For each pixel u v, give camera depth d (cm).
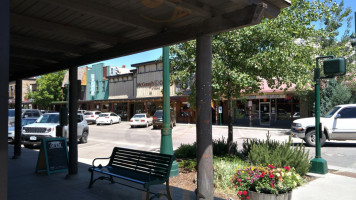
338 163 899
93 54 605
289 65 684
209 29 402
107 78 3753
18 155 903
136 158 503
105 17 398
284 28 693
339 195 534
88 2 379
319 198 516
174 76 786
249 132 1988
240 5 359
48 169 674
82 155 1087
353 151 1127
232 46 702
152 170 462
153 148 757
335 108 1278
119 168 528
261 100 2517
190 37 428
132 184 580
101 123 2642
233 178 520
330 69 682
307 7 740
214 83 696
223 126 2441
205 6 376
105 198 490
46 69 745
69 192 525
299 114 2303
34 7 408
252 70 717
